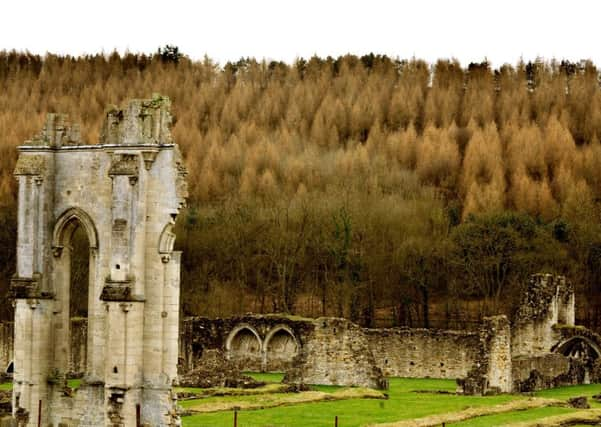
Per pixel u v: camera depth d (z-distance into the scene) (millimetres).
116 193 78000
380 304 187750
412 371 140250
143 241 77938
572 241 180500
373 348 142250
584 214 191625
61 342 81125
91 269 80188
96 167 80250
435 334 139500
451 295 176875
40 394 80000
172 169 78000
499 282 171250
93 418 78688
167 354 77875
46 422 80125
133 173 77625
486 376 116625
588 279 177500
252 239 185625
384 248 181500
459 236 178000
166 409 77125
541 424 90188
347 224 178000
